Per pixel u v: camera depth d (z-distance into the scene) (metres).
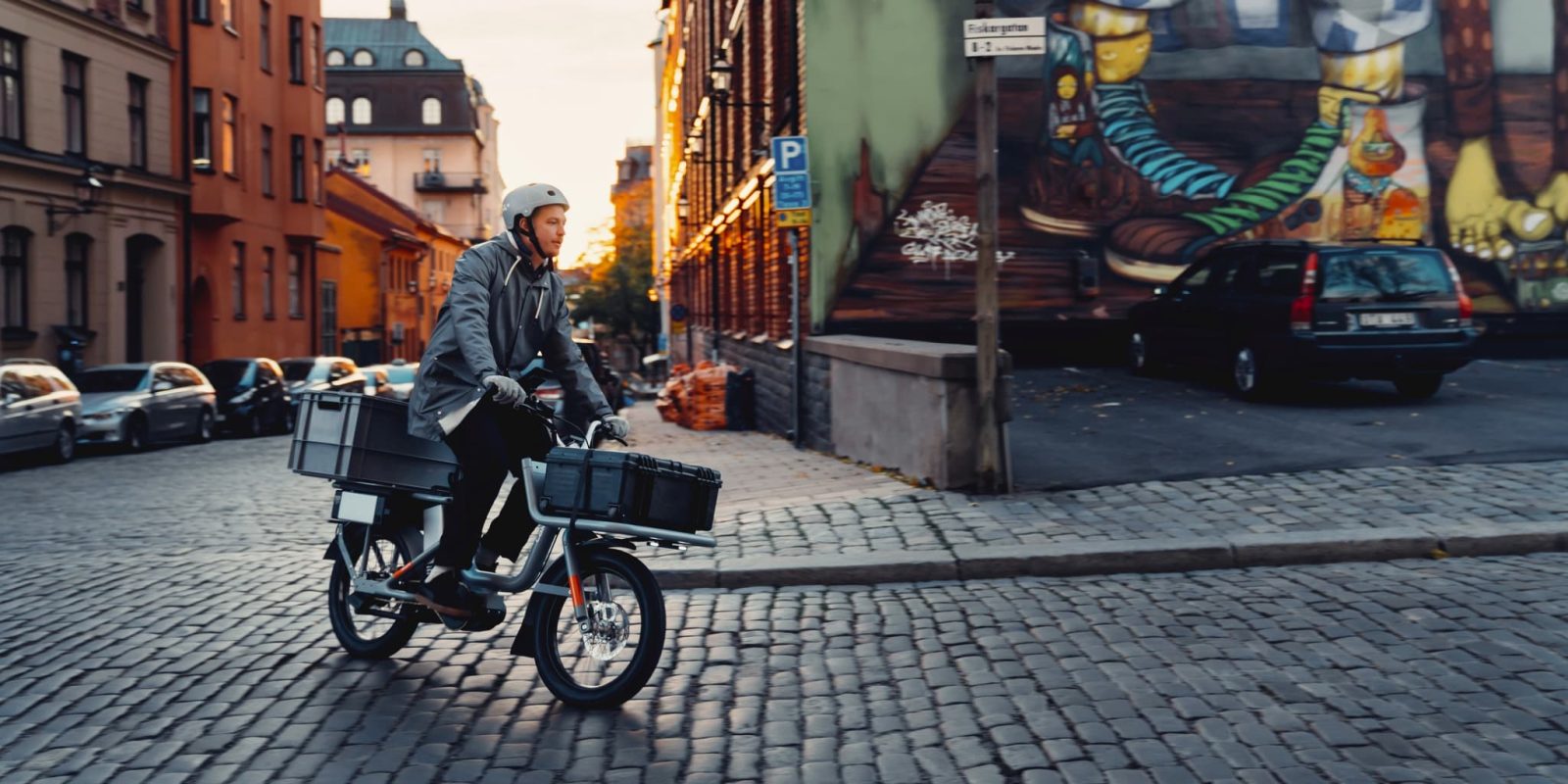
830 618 6.30
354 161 101.69
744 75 22.92
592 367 15.05
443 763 4.30
